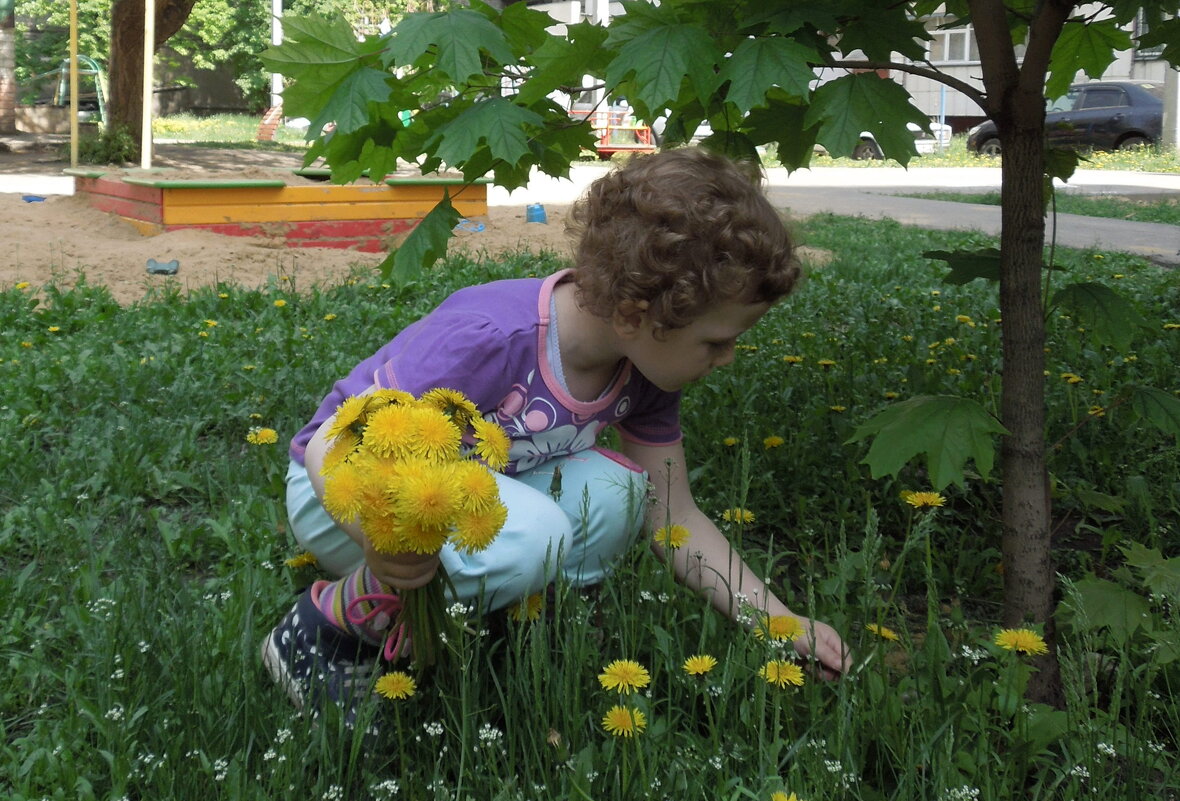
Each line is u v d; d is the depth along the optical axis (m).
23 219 9.57
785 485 3.20
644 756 1.75
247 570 2.50
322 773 1.72
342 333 5.27
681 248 1.76
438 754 1.85
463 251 8.73
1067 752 1.76
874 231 11.38
